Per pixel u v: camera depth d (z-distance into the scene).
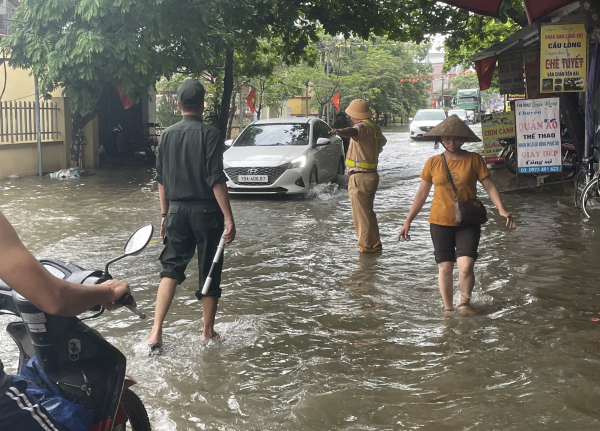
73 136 16.95
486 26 23.53
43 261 2.48
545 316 5.45
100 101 17.84
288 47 20.20
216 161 4.76
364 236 7.82
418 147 28.05
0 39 16.23
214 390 4.14
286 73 31.72
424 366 4.46
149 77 15.27
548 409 3.79
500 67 16.81
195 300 6.08
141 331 5.21
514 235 8.68
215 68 20.94
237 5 16.33
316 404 3.89
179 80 27.55
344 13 18.20
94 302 2.19
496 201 5.49
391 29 19.73
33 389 2.20
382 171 18.03
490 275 6.72
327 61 39.53
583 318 5.39
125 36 14.61
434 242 5.67
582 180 11.48
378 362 4.55
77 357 2.37
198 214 4.81
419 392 4.06
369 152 7.75
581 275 6.68
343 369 4.44
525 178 14.88
